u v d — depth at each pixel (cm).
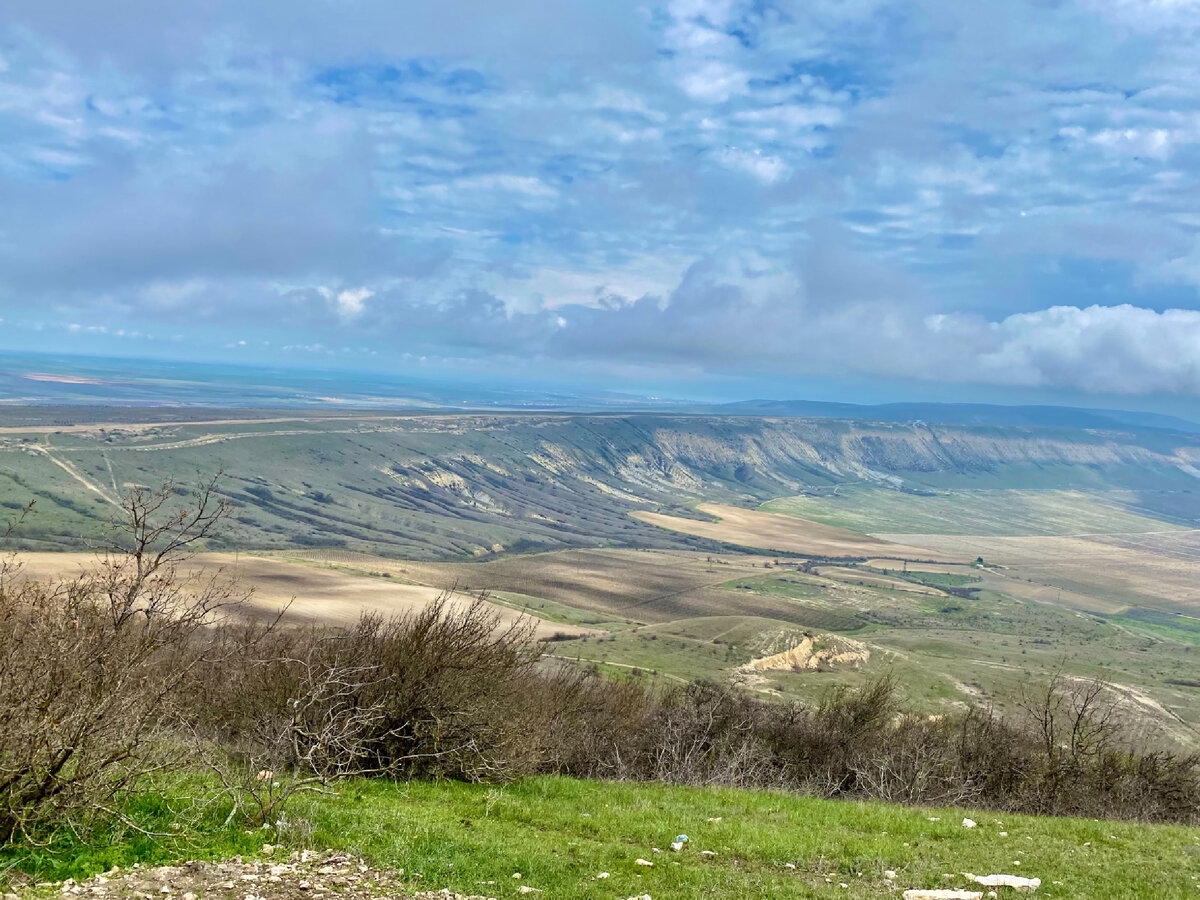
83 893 761
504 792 1455
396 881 887
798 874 1048
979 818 1577
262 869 869
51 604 930
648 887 938
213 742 1288
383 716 1426
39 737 812
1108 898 1008
